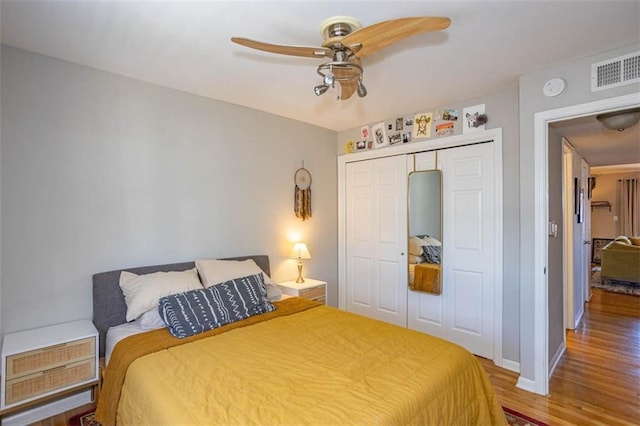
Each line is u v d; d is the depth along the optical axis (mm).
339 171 4191
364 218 3977
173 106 2766
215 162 3031
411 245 3535
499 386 2529
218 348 1836
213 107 3016
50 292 2201
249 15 1741
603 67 2148
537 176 2416
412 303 3545
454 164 3203
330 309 2588
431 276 3365
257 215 3354
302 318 2352
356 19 1757
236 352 1783
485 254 2996
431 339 1947
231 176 3145
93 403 2186
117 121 2480
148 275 2412
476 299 3064
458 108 3123
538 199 2416
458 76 2535
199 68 2391
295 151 3709
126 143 2521
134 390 1549
